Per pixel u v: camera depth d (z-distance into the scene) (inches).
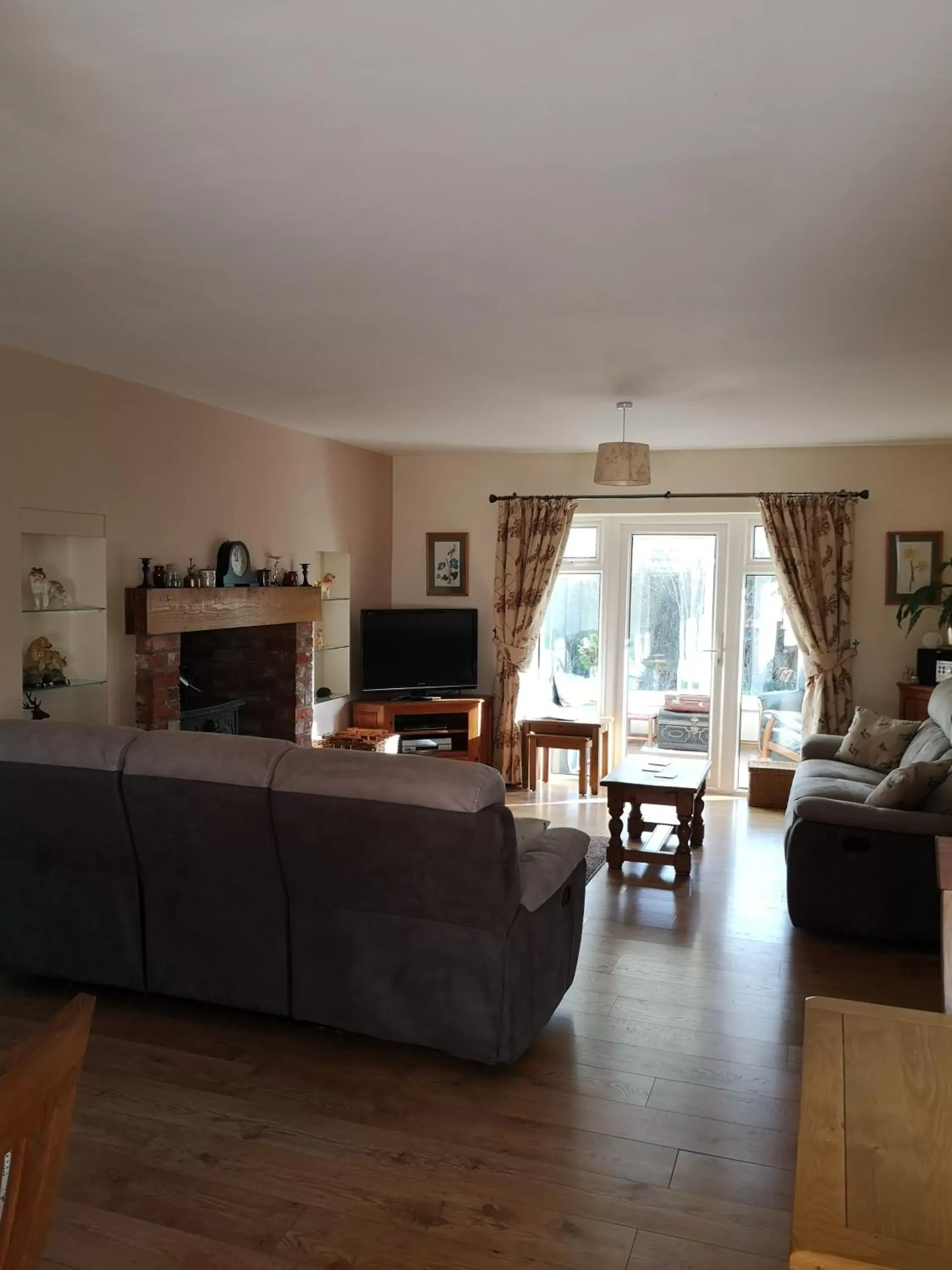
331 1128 105.5
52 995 137.3
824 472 269.1
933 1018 58.5
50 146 85.4
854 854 162.4
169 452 199.9
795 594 267.0
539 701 303.9
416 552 305.4
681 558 290.4
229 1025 129.6
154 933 129.3
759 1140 104.9
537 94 75.3
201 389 195.3
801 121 79.4
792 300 130.1
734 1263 85.7
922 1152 45.0
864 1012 59.1
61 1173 40.2
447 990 116.0
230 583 215.8
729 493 276.1
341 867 116.3
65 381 171.6
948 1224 39.9
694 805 223.1
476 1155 101.1
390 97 76.1
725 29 65.9
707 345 155.4
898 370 171.9
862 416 218.5
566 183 92.6
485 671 303.9
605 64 70.8
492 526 299.3
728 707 287.7
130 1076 116.0
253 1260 85.0
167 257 115.2
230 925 125.2
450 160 87.7
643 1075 118.6
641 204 97.9
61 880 132.3
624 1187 96.3
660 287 125.3
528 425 237.9
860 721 235.1
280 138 83.4
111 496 183.8
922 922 159.5
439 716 291.0
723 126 80.5
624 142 83.7
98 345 159.2
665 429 240.8
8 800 128.3
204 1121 106.5
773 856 219.8
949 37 66.7
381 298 132.0
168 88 74.9
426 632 290.8
